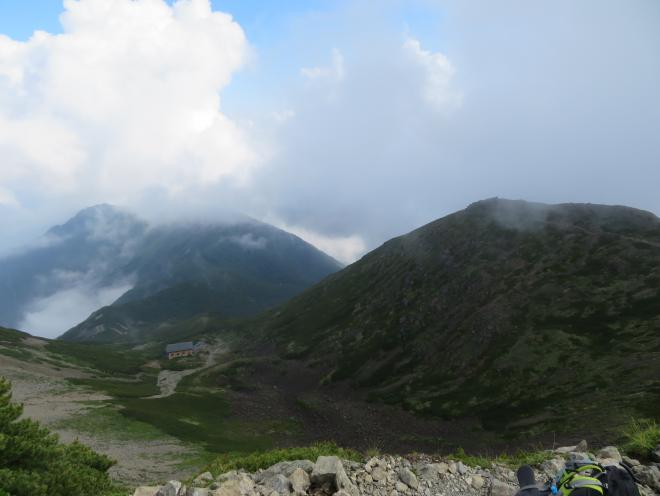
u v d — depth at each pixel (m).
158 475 48.88
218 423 102.94
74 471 12.06
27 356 141.50
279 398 143.62
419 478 9.14
